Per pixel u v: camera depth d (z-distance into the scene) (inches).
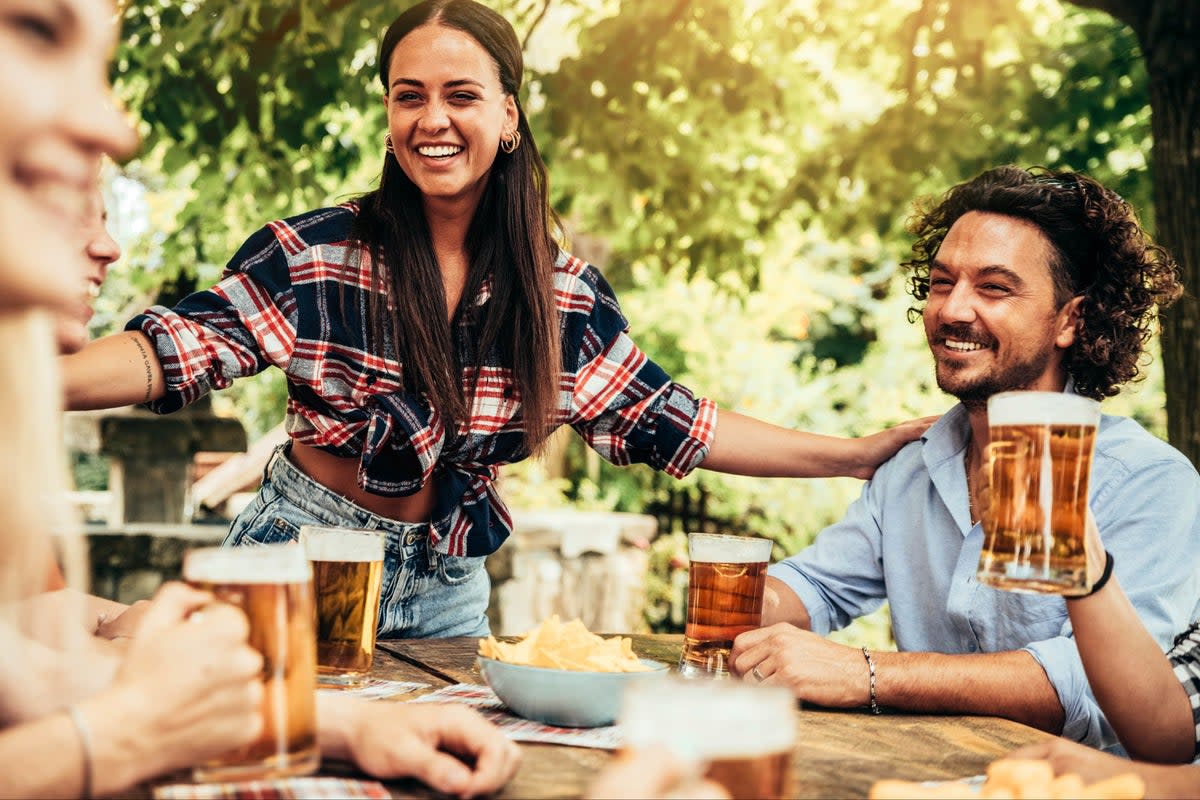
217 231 229.1
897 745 60.4
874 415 370.3
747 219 245.0
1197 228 145.6
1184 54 146.1
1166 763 66.0
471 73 86.6
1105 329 86.3
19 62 35.8
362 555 67.5
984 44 206.2
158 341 82.8
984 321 84.0
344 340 87.8
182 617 42.9
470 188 89.6
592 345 95.0
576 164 218.8
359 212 90.4
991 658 70.6
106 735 39.4
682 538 319.9
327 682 67.0
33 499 39.9
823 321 491.8
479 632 96.4
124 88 210.1
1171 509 78.2
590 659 60.0
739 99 213.8
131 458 227.0
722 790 34.1
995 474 57.9
